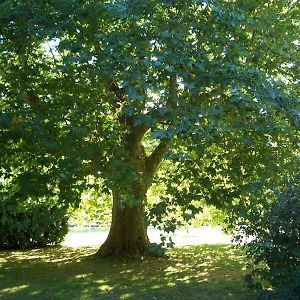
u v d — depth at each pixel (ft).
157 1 23.53
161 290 27.25
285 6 31.32
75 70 24.82
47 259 38.83
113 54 22.40
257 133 25.13
